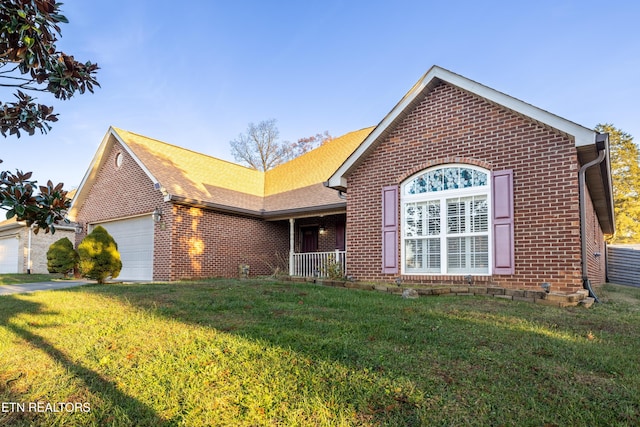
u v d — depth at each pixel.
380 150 10.87
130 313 6.43
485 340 4.94
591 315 6.53
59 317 6.30
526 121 8.73
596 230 14.76
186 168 16.47
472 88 9.23
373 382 3.68
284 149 41.03
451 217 9.66
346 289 9.35
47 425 3.15
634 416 3.15
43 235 22.20
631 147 33.53
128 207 15.43
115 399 3.50
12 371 4.11
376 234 10.72
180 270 13.54
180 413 3.26
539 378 3.81
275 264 16.73
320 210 14.10
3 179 2.88
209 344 4.75
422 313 6.34
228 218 15.28
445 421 3.07
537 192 8.49
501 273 8.73
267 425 3.05
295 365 4.09
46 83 3.24
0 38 2.86
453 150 9.68
